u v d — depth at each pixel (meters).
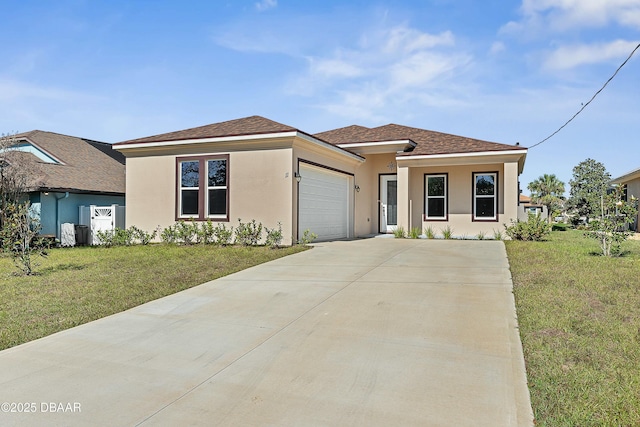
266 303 6.02
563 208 42.81
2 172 14.40
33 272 8.62
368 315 5.33
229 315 5.54
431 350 4.22
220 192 12.55
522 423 2.93
